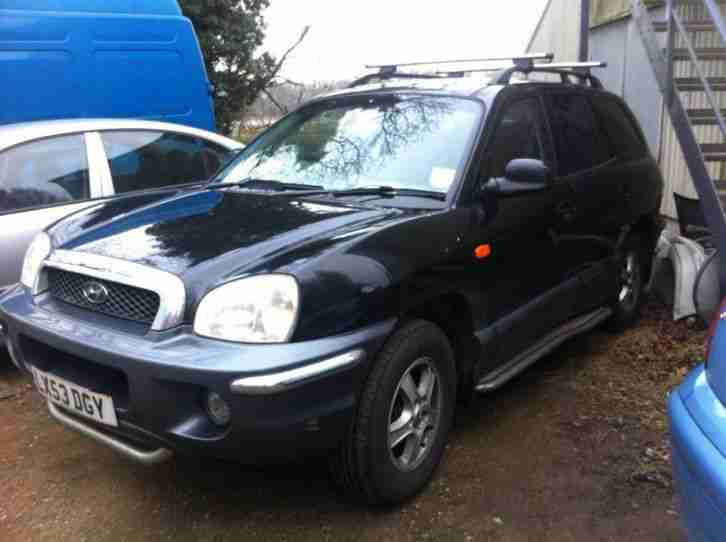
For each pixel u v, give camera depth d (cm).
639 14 571
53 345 278
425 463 311
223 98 1417
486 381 350
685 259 536
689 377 248
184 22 761
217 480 326
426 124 367
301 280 254
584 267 439
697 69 496
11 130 476
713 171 643
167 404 251
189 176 560
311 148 390
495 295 350
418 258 295
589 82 511
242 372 239
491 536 284
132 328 266
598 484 320
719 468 203
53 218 457
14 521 298
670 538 283
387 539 283
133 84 718
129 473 333
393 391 283
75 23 672
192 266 267
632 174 492
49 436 369
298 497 312
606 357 473
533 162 334
